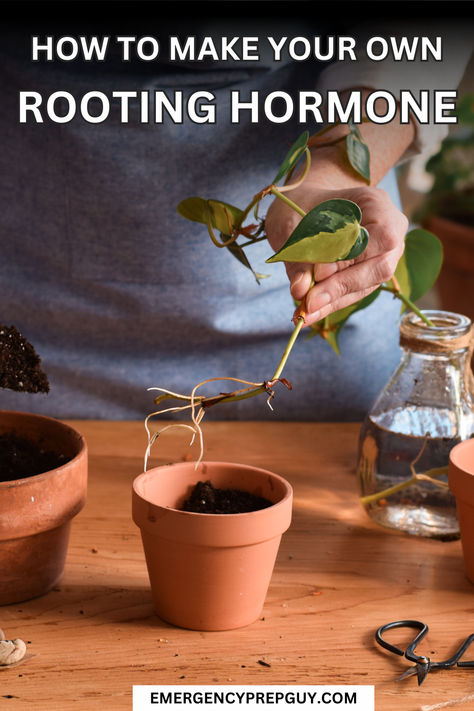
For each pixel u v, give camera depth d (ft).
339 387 4.11
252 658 2.11
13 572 2.29
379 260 2.35
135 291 3.91
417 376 2.78
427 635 2.23
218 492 2.41
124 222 3.81
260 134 3.78
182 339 4.02
